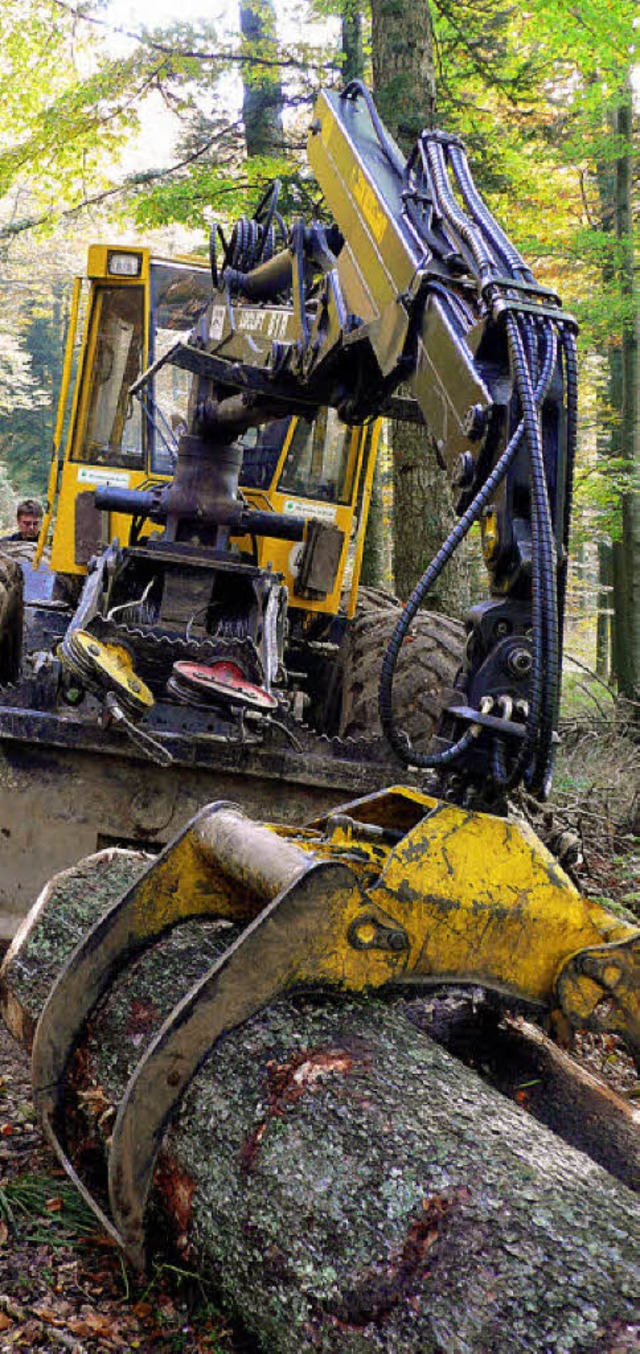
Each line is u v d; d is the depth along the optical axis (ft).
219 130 40.22
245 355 13.37
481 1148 6.88
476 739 7.96
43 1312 7.55
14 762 13.41
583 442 55.67
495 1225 6.35
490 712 7.90
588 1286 5.94
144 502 16.03
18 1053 11.35
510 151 37.55
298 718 15.01
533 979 8.05
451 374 8.57
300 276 12.10
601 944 8.13
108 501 16.01
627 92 41.42
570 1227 6.30
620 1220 6.41
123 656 13.84
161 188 37.73
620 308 43.57
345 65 37.45
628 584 43.73
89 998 9.21
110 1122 8.43
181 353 12.41
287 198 35.73
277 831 9.21
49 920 10.55
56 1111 9.17
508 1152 6.87
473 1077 7.75
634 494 43.80
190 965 8.99
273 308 12.85
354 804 9.51
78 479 18.52
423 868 7.79
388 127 27.48
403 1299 6.30
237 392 14.10
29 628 17.79
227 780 13.79
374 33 27.78
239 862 8.50
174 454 18.70
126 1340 7.39
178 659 14.38
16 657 18.44
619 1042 14.01
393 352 9.46
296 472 19.52
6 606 17.42
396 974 7.81
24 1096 10.44
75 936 10.25
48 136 37.68
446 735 8.22
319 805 13.97
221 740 13.52
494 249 8.76
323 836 9.17
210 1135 7.55
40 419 105.19
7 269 99.76
